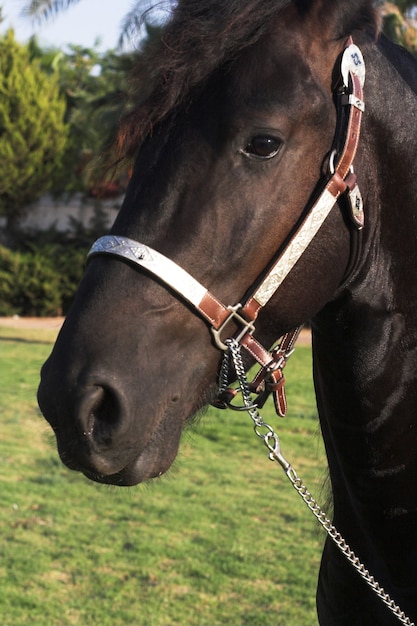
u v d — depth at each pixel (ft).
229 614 14.25
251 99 5.16
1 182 67.82
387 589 6.47
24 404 31.19
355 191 5.48
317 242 5.44
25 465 23.30
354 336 6.01
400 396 6.10
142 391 5.02
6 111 66.80
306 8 5.43
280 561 16.46
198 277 5.22
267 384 5.82
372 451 6.18
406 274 6.06
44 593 15.05
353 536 6.70
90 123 56.59
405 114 6.01
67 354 5.03
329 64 5.48
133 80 5.67
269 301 5.43
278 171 5.24
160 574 15.87
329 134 5.41
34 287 67.46
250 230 5.23
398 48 6.51
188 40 5.28
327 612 7.09
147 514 19.24
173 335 5.24
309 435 26.71
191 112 5.28
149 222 5.23
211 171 5.20
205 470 23.00
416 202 6.06
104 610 14.35
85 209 73.05
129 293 5.15
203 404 5.58
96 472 5.00
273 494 20.75
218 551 16.94
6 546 17.17
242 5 5.32
